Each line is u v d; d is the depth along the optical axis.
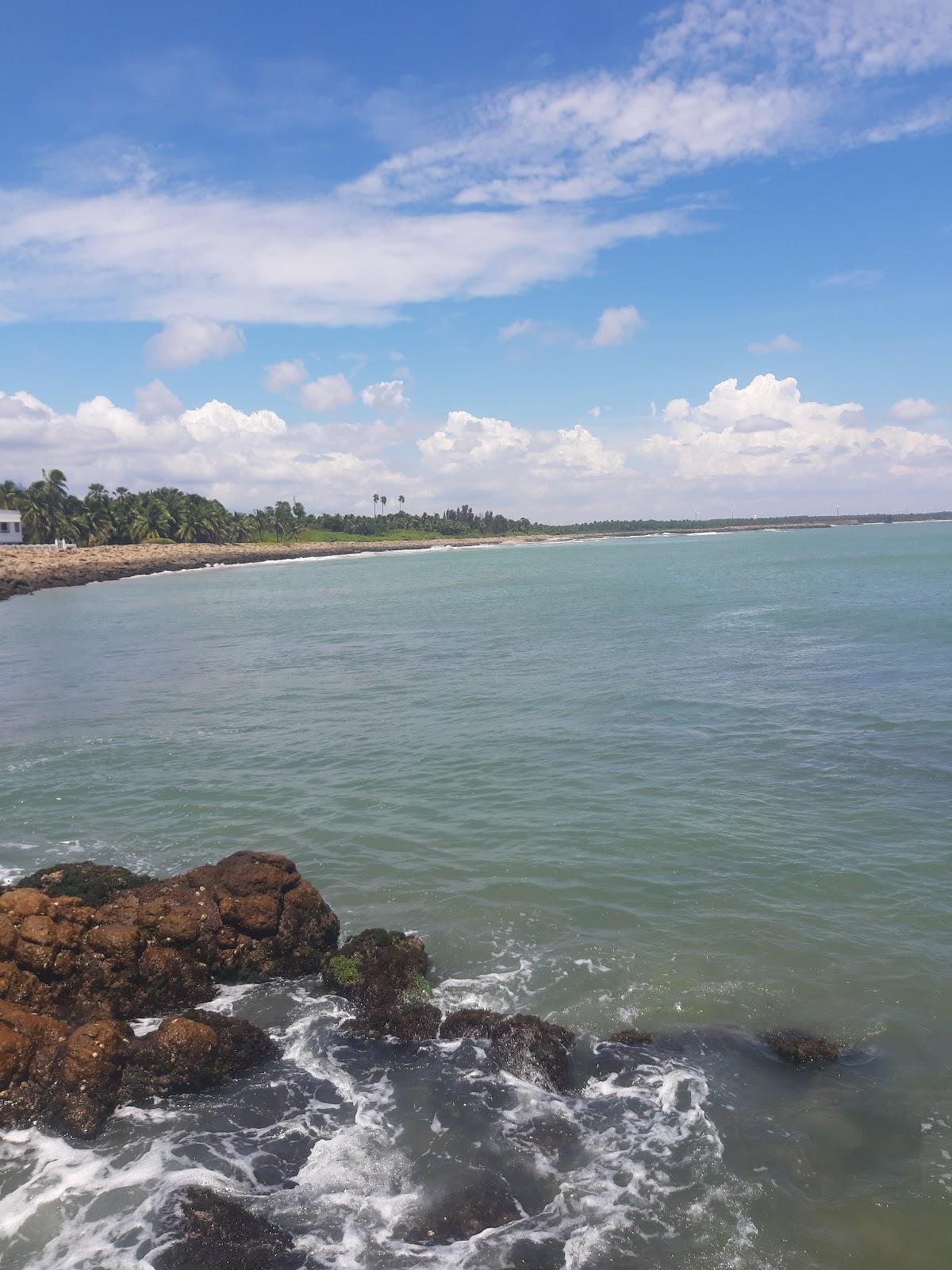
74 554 123.94
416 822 19.64
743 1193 8.81
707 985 12.69
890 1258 8.02
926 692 30.31
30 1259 8.17
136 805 21.19
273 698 33.78
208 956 13.16
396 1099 10.45
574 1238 8.32
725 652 40.91
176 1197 8.88
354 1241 8.34
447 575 122.31
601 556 179.88
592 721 28.27
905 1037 11.33
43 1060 10.62
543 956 13.69
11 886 15.63
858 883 15.89
